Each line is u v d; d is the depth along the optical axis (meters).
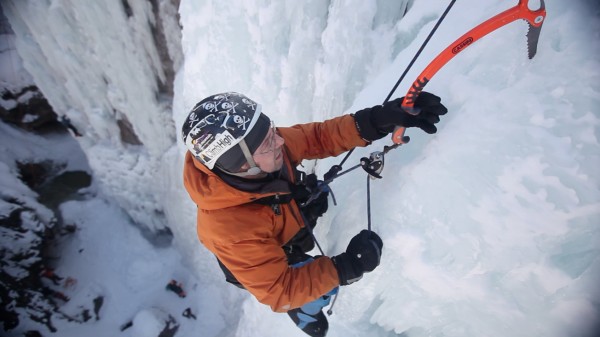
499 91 1.05
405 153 1.29
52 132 7.62
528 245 0.99
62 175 7.37
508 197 0.99
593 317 1.00
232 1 2.16
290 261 1.39
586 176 0.89
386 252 1.31
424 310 1.36
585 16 0.95
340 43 1.66
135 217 6.16
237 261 1.11
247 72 2.36
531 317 1.08
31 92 6.94
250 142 1.02
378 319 1.56
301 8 1.83
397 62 1.46
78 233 6.68
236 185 1.08
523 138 0.97
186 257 5.77
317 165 1.94
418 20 1.43
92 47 3.88
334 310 1.72
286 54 2.12
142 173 5.07
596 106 0.90
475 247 1.07
